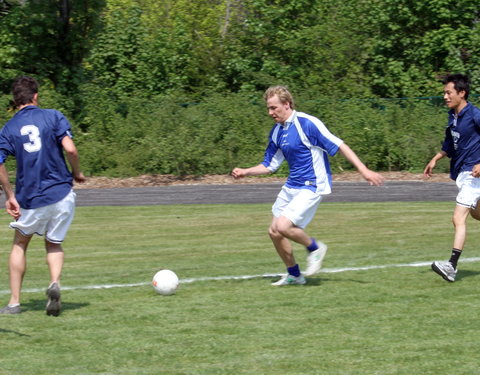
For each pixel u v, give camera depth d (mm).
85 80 39281
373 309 10734
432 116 35062
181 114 35219
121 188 30781
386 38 42469
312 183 12281
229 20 47438
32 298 11914
